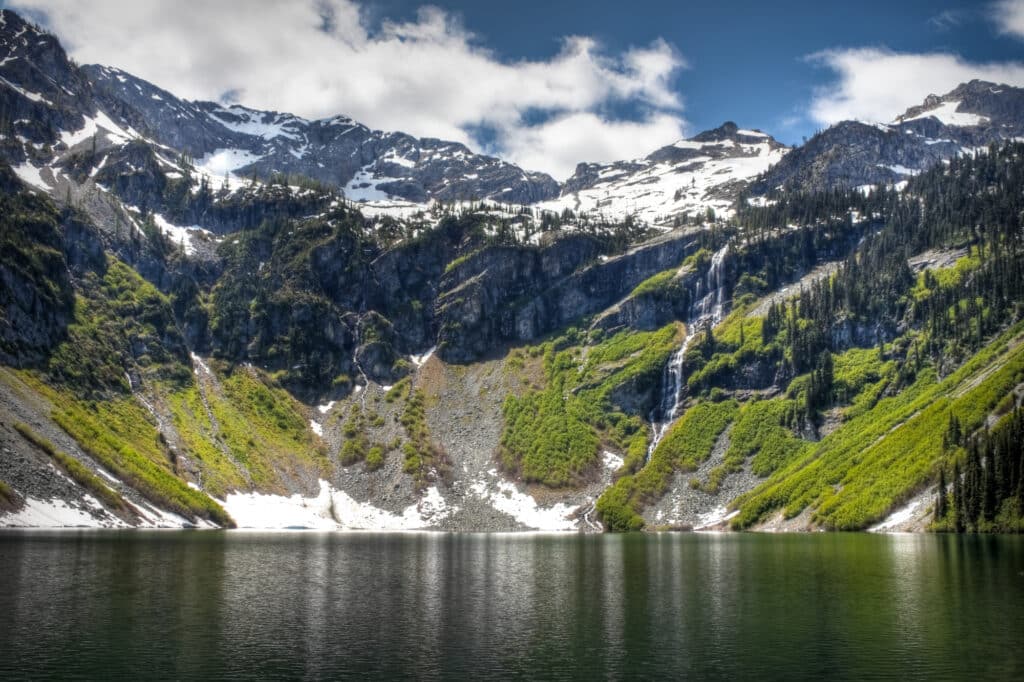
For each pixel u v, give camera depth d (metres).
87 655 73.06
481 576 124.69
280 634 82.44
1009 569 121.62
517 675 68.31
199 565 130.88
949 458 195.00
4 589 103.81
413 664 71.50
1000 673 67.88
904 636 80.50
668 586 113.44
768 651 75.50
